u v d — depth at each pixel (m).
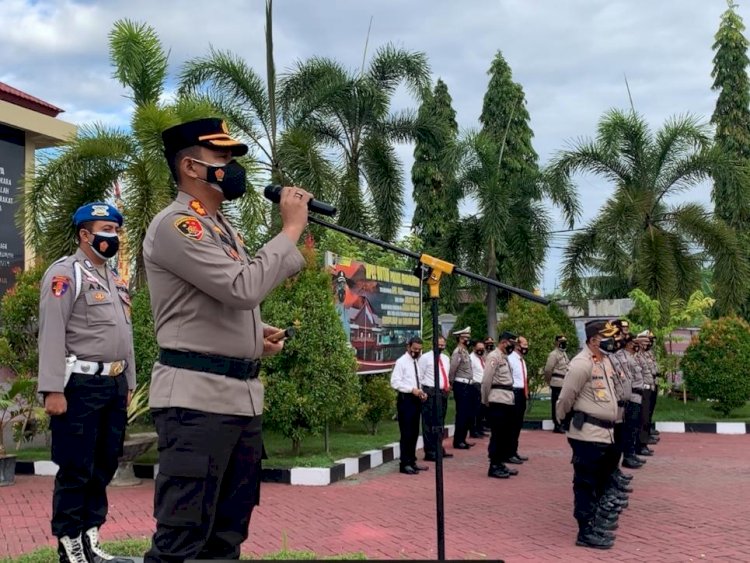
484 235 18.98
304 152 15.09
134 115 10.32
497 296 21.66
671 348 18.69
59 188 10.45
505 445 10.09
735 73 29.58
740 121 29.50
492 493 8.95
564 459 11.77
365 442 12.36
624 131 18.98
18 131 11.91
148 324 9.49
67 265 4.73
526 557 6.21
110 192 10.64
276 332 3.33
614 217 17.77
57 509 4.58
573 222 20.39
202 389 2.80
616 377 9.57
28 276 10.16
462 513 7.80
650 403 12.42
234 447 2.93
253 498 3.03
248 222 11.13
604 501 6.81
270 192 3.15
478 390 13.73
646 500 8.57
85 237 4.86
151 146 9.87
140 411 9.24
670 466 11.05
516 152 28.02
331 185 15.42
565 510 8.01
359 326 12.92
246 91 16.31
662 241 17.56
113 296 4.88
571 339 17.72
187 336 2.84
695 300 16.80
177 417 2.79
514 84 28.53
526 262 20.11
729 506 8.22
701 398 16.42
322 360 9.86
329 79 17.47
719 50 29.89
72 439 4.56
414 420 10.35
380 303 13.93
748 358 15.85
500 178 19.88
